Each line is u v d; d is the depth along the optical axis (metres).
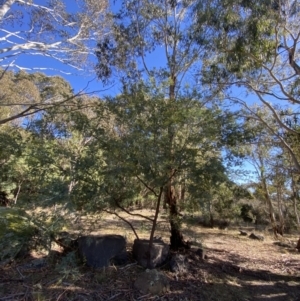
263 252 8.72
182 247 6.23
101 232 6.28
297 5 6.19
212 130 4.93
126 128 4.81
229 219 13.24
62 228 4.56
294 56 6.82
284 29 6.24
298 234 16.59
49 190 4.10
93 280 4.46
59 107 4.52
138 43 7.75
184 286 4.68
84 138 5.14
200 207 4.97
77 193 4.45
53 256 4.84
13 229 4.80
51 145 4.77
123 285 4.41
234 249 8.61
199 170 4.59
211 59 7.42
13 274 4.48
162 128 4.67
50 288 4.13
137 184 4.84
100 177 4.50
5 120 3.15
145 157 4.29
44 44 8.70
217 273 5.53
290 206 16.19
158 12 7.48
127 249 6.00
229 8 6.12
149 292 4.27
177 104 4.87
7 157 5.04
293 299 4.87
